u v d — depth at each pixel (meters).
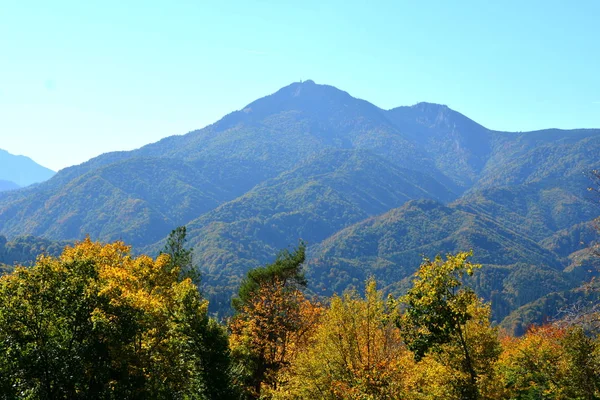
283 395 25.80
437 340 20.95
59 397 20.31
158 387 23.58
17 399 18.73
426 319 20.62
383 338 23.39
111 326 21.84
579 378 25.81
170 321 25.28
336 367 23.16
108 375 21.62
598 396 25.69
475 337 22.80
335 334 23.58
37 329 19.95
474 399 21.52
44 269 21.05
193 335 25.36
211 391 25.58
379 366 21.31
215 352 25.78
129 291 23.94
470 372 21.78
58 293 20.66
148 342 25.05
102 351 21.44
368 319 23.02
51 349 19.88
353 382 21.75
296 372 25.66
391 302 22.05
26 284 20.31
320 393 23.88
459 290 21.61
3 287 20.02
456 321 20.98
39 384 19.48
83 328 21.59
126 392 21.80
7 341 19.16
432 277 20.89
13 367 19.00
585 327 19.61
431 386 22.14
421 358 22.64
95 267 23.97
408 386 21.94
